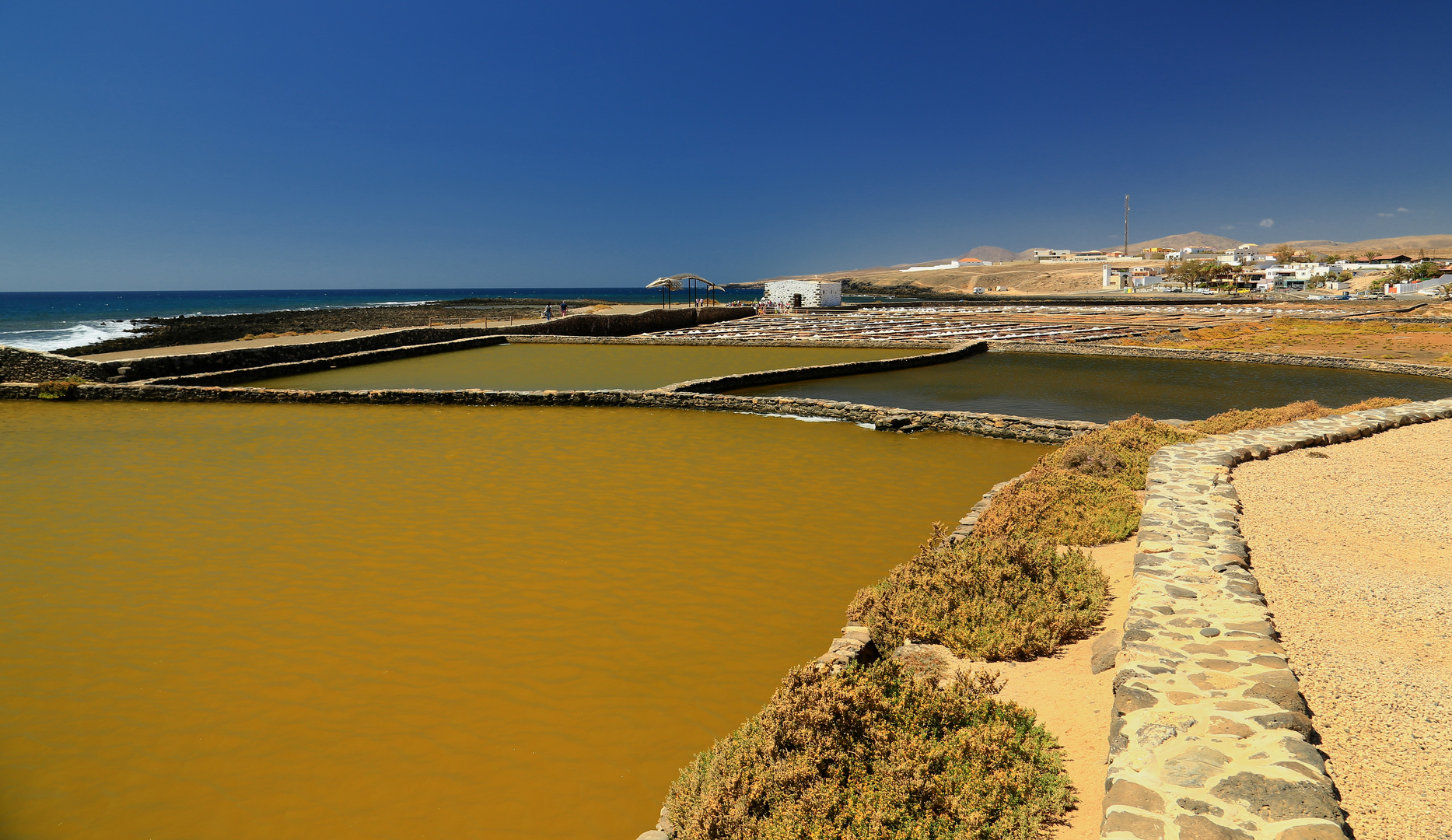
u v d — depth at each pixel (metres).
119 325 69.62
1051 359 37.06
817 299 85.44
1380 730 4.39
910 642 6.41
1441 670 5.16
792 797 4.00
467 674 6.79
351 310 91.06
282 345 33.56
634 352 40.44
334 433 18.16
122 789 5.23
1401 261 156.62
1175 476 10.34
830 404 20.33
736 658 7.12
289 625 7.71
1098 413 22.09
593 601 8.37
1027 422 17.53
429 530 10.75
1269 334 45.53
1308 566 7.24
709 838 3.83
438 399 22.97
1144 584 6.56
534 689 6.54
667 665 6.98
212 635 7.48
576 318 50.28
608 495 12.70
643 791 5.22
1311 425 14.00
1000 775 4.15
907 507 12.12
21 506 11.76
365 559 9.58
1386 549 7.73
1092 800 4.11
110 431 18.38
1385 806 3.68
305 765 5.50
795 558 9.78
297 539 10.30
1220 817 3.51
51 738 5.79
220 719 6.07
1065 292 190.50
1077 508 9.62
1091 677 5.63
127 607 8.11
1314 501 9.46
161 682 6.60
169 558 9.54
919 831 3.81
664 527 10.96
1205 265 161.38
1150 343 42.78
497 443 17.08
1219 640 5.44
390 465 14.77
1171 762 3.96
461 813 5.02
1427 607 6.25
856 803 4.01
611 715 6.15
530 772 5.44
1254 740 4.12
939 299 141.38
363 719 6.07
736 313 70.81
